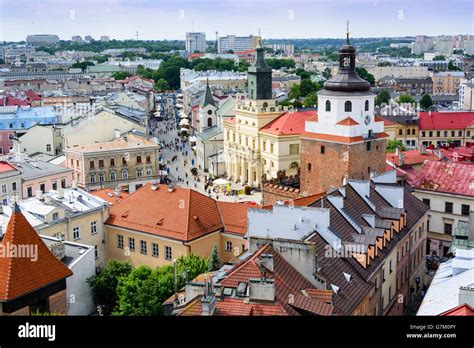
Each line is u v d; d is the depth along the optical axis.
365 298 62.56
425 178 112.62
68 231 93.94
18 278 64.06
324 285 56.88
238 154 179.88
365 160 108.25
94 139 182.00
